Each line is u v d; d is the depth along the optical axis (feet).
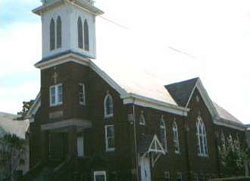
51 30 138.62
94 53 141.69
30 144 142.41
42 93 135.13
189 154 149.07
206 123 166.91
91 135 130.31
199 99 165.37
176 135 145.48
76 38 134.82
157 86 159.22
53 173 114.11
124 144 122.83
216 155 168.76
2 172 141.08
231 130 189.67
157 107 137.08
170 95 158.71
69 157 120.78
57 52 134.62
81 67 132.98
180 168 142.82
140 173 121.08
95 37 143.84
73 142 122.93
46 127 130.93
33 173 124.98
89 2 143.33
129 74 149.28
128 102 124.57
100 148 127.44
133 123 122.83
